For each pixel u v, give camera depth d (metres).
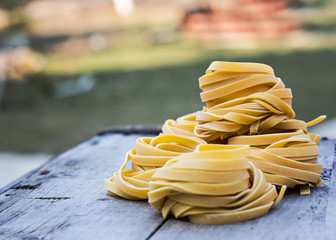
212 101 1.52
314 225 1.19
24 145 4.86
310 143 1.45
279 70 7.98
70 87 7.95
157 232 1.20
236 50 9.80
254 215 1.23
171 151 1.52
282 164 1.40
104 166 1.80
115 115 6.08
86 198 1.46
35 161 4.15
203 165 1.19
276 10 10.68
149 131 2.30
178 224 1.23
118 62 9.56
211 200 1.20
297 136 1.45
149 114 6.01
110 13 13.22
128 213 1.32
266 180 1.38
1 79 7.85
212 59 9.12
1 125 5.93
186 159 1.21
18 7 10.26
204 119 1.47
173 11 13.09
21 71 8.26
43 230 1.26
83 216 1.33
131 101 6.80
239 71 1.46
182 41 10.78
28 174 1.74
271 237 1.14
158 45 10.68
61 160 1.89
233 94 1.49
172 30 11.70
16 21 9.79
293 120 1.50
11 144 4.91
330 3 12.60
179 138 1.50
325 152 1.84
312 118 5.34
